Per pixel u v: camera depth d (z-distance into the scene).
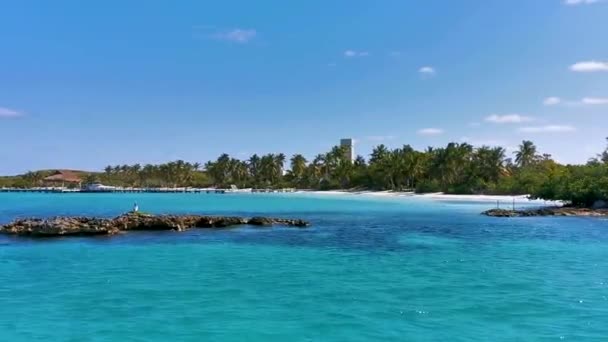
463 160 147.12
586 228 52.94
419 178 160.38
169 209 92.50
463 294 21.14
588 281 24.03
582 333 15.88
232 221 53.59
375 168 175.38
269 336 15.49
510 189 133.25
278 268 27.53
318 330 16.11
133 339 15.17
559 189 85.31
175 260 30.28
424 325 16.66
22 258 30.84
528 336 15.57
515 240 41.88
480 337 15.47
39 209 92.12
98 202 124.69
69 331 15.90
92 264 28.61
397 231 49.75
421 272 26.45
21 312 18.03
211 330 16.05
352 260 30.59
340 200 130.25
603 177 80.19
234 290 21.73
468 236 45.09
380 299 20.20
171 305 19.08
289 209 92.12
